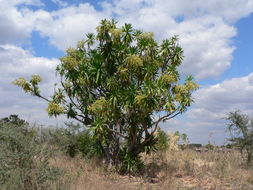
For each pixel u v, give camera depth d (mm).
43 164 7207
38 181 6902
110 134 14047
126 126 13922
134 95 12977
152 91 12367
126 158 13375
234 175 12547
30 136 8102
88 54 15133
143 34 13859
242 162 15195
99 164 14109
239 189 10516
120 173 13367
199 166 14234
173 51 14141
